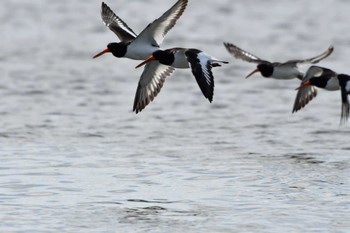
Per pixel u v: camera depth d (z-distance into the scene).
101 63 30.33
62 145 18.44
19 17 39.69
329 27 38.56
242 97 24.95
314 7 43.84
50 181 15.37
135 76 28.20
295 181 15.58
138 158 17.31
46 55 31.53
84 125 20.75
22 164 16.64
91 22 39.25
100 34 36.47
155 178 15.73
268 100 24.59
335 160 17.34
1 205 13.89
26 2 43.69
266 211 13.70
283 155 17.80
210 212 13.66
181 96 24.92
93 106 23.25
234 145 18.77
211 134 19.97
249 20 40.22
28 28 37.28
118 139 19.22
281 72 17.14
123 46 14.96
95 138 19.28
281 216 13.45
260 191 14.88
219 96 25.05
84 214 13.52
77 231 12.77
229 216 13.47
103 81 27.12
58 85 26.19
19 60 30.42
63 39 35.09
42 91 25.19
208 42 34.94
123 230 12.83
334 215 13.49
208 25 38.81
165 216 13.45
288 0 45.59
